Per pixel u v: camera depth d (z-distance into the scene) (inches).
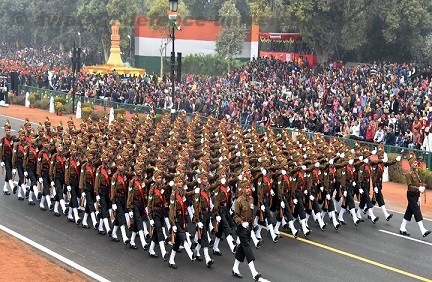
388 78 2354.8
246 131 1731.1
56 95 2785.4
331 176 1181.1
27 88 2984.7
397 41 3154.5
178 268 939.3
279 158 1128.2
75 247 1020.5
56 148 1200.8
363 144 1786.4
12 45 5442.9
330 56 3174.2
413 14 2992.1
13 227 1114.1
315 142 1384.1
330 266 965.8
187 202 1002.1
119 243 1052.5
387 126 1833.2
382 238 1123.9
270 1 3275.1
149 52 4101.9
